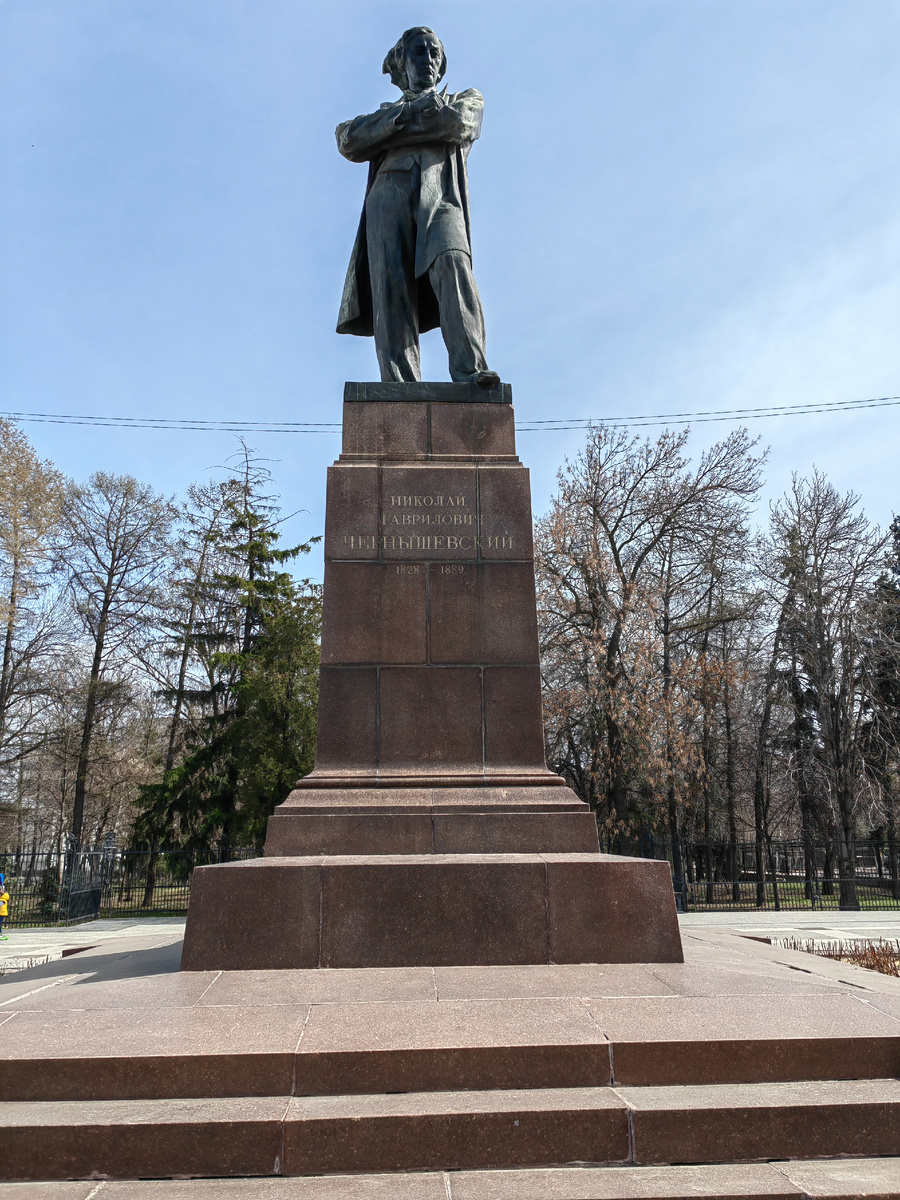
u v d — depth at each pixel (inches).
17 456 1213.1
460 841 242.4
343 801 249.3
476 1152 137.0
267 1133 135.8
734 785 1286.9
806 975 206.5
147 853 1104.8
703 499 1131.9
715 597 1195.9
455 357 317.4
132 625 1312.7
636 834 1167.0
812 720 1212.5
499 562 284.2
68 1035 159.6
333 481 288.8
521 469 294.5
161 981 194.2
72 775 1350.9
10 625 1203.9
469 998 178.5
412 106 345.4
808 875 1106.7
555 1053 152.3
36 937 769.6
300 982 191.9
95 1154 134.7
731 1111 140.2
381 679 271.7
